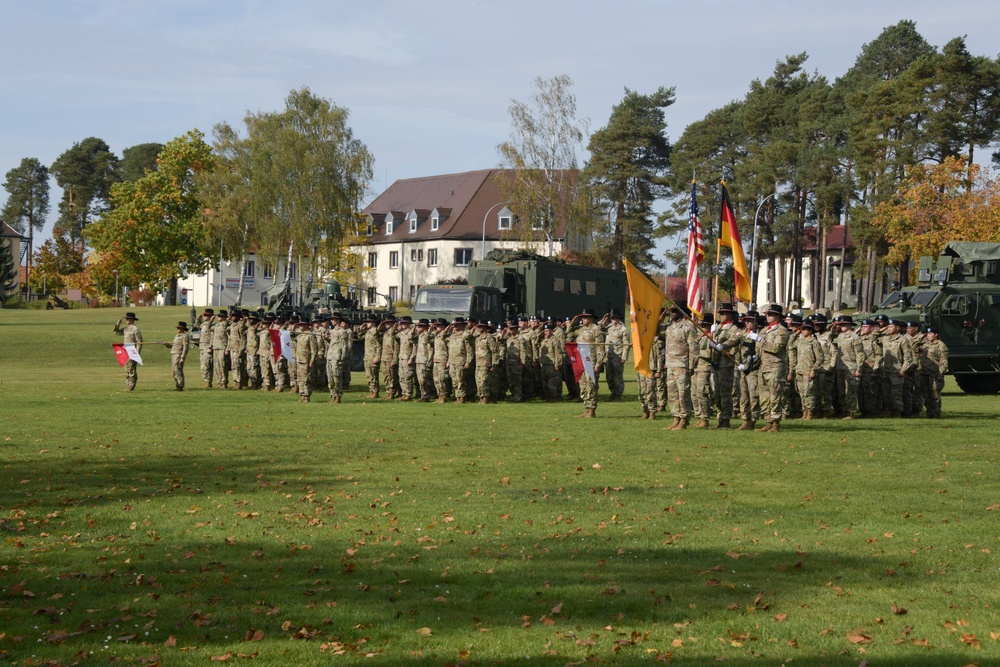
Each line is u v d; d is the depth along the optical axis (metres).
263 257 71.50
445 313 35.31
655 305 19.23
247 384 30.91
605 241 82.19
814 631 7.28
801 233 77.38
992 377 33.06
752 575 8.73
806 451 16.27
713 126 82.44
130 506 11.55
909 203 60.12
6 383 32.81
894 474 13.92
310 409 23.58
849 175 72.81
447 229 95.00
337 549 9.66
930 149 65.81
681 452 16.09
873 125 66.69
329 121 71.69
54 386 31.31
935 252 59.41
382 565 9.09
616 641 7.08
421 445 16.84
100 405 24.25
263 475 13.73
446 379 26.34
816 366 22.00
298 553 9.52
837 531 10.40
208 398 26.70
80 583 8.47
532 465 14.66
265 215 70.50
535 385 28.03
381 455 15.66
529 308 37.16
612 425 20.12
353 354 38.78
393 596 8.15
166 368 42.44
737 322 19.73
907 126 66.88
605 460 15.18
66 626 7.39
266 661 6.70
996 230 58.16
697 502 11.90
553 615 7.69
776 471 14.17
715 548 9.68
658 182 84.06
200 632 7.29
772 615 7.65
